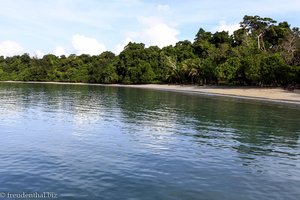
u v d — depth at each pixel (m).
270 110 43.38
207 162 16.59
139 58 151.50
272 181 13.95
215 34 154.62
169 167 15.44
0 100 50.97
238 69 90.06
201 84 111.69
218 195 12.09
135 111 38.75
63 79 170.50
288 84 82.38
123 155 17.42
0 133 22.83
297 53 89.44
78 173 14.16
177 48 153.38
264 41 123.00
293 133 25.89
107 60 167.62
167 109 41.91
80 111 37.50
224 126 28.69
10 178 13.35
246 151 19.39
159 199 11.48
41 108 39.94
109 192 12.02
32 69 174.38
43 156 16.83
